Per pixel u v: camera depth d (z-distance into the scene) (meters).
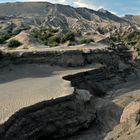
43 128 29.20
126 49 84.00
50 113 30.14
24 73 44.41
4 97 31.53
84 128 33.28
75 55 53.84
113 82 55.94
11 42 65.50
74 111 32.62
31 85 37.72
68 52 53.50
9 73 43.22
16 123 25.89
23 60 47.84
